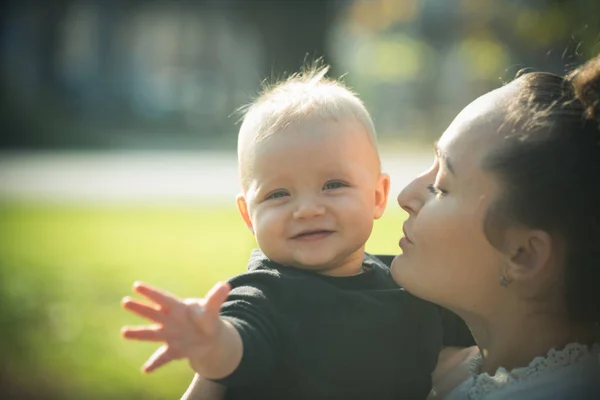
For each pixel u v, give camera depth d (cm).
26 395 576
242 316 236
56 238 1278
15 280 955
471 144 225
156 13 4325
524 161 213
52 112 3353
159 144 3195
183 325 202
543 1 951
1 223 1421
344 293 253
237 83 4250
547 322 222
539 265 216
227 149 3052
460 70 4366
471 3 3806
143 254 1150
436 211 229
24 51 3653
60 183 2009
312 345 245
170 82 4900
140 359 670
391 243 941
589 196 211
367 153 275
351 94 289
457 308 235
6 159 2541
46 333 737
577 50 278
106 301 869
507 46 3331
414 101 4412
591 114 214
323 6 2712
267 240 262
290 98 272
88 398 576
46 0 3628
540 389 213
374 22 4341
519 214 214
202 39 5047
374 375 252
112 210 1588
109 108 3903
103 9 4109
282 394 246
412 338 260
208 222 1453
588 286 216
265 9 2827
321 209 258
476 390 226
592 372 213
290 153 261
